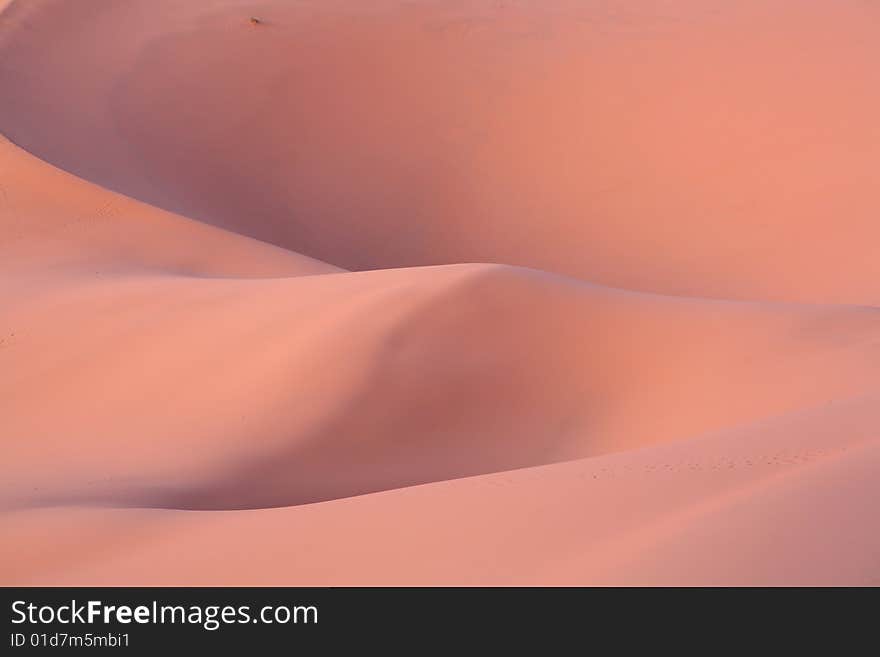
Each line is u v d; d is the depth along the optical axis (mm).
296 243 42844
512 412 16766
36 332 21516
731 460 8734
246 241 30922
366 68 50250
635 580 6293
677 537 6715
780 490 7098
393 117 48500
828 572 5852
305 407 16734
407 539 8500
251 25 51531
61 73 45219
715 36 49625
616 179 44188
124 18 50594
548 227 43188
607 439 15930
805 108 43594
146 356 19578
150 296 22438
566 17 53625
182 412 17531
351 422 16500
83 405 18641
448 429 16547
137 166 42000
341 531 9133
